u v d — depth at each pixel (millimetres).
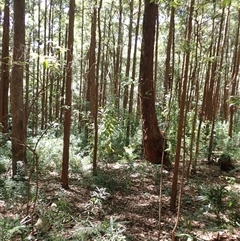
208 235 4480
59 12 14594
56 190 6402
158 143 8500
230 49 17016
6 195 5609
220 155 9336
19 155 7137
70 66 5617
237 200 5281
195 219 4902
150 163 8438
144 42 8156
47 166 8133
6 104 10977
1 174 7344
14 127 7121
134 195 6539
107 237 3867
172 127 8164
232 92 11117
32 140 9477
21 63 3625
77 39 19578
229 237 4398
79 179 7359
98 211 5477
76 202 5891
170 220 5230
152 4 7930
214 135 10773
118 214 5449
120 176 7578
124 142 11148
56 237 3912
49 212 4516
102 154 9227
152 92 8352
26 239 3682
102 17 16328
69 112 6535
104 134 9219
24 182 6387
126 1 15344
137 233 4684
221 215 5176
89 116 10672
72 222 4734
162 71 19469
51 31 16562
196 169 8734
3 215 4773
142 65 8250
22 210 4953
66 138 6621
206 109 11453
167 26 12914
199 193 6387
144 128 8602
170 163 8648
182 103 5027
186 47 4211
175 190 5625
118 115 12156
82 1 13430
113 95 11711
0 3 8328
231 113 11328
